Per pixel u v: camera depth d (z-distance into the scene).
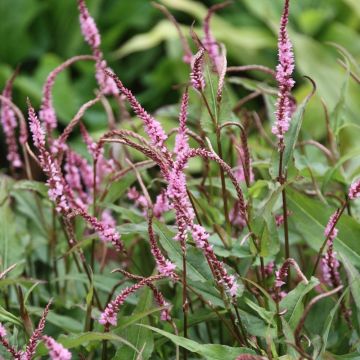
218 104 1.10
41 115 1.26
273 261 1.17
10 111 1.33
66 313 1.25
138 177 1.13
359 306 1.09
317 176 1.24
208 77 1.11
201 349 1.03
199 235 1.04
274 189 1.12
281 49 1.06
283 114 1.08
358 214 1.25
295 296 1.07
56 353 0.97
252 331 1.09
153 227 1.11
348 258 1.17
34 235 1.35
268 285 1.18
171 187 1.02
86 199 1.26
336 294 1.16
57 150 1.18
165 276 1.05
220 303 1.10
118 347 1.11
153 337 1.11
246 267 1.14
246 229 1.12
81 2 1.26
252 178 1.21
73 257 1.25
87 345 1.12
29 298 1.26
